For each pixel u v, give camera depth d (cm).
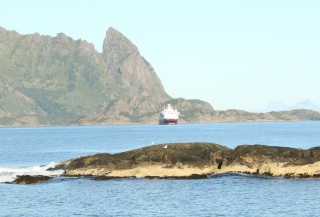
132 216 9662
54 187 13125
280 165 13988
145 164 14375
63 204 10888
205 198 11344
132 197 11556
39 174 15700
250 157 14412
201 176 14000
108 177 14150
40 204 10925
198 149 15462
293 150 14412
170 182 13512
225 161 14550
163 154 14538
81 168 14775
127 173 14238
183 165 14275
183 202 10938
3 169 16838
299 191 11862
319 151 14225
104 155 15125
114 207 10506
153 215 9744
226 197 11412
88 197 11650
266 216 9531
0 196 11950
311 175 13638
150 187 12800
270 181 13300
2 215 9850
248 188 12425
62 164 16588
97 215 9781
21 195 12050
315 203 10525
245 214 9725
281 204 10531
